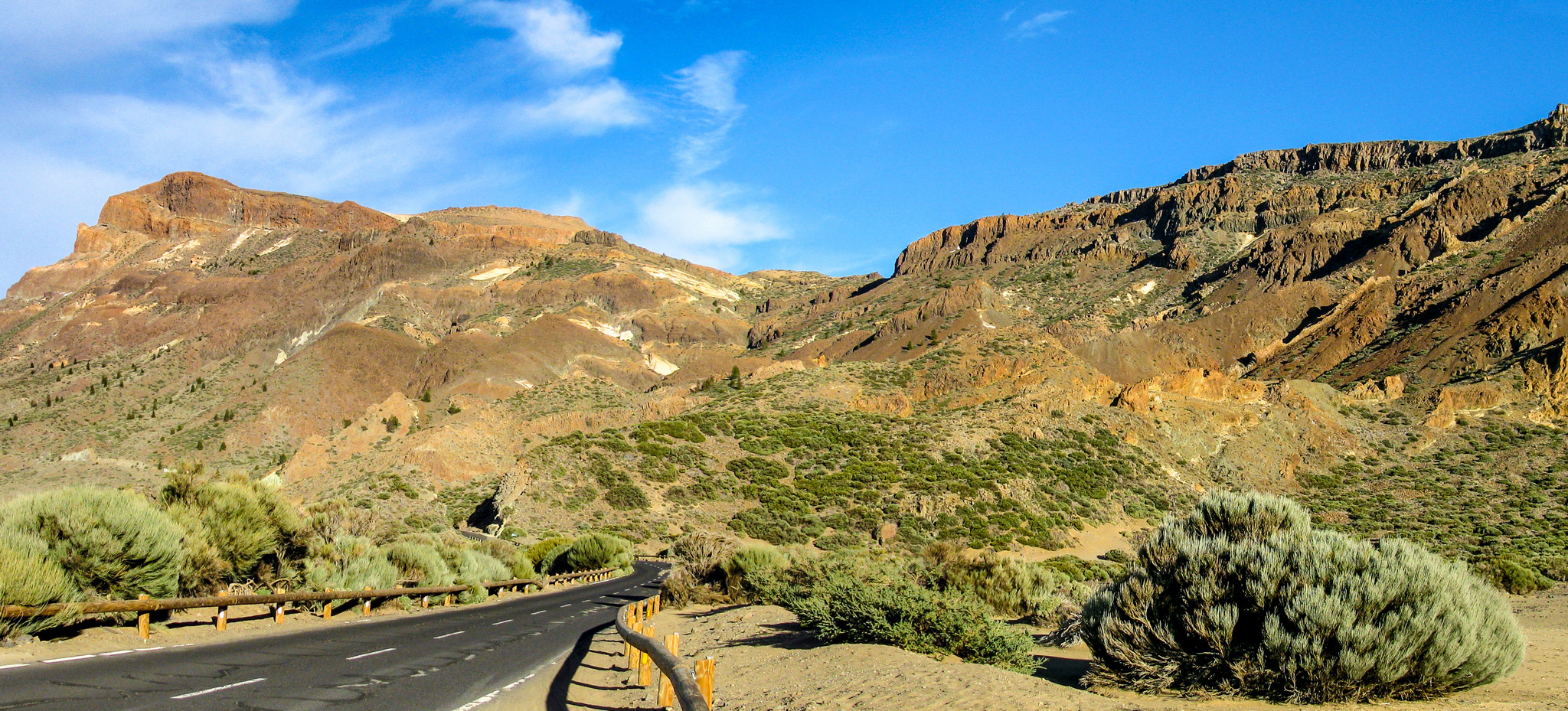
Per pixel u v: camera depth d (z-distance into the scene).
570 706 10.59
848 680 11.08
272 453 138.12
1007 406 88.75
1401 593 9.49
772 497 69.56
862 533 62.75
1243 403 88.06
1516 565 29.80
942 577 21.06
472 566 29.67
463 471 74.06
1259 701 9.54
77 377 191.75
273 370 170.25
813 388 98.75
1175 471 77.44
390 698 10.10
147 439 143.62
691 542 29.89
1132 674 10.34
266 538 18.75
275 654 13.05
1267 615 9.66
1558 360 84.12
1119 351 131.38
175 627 15.02
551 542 52.66
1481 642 9.33
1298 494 73.00
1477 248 131.38
